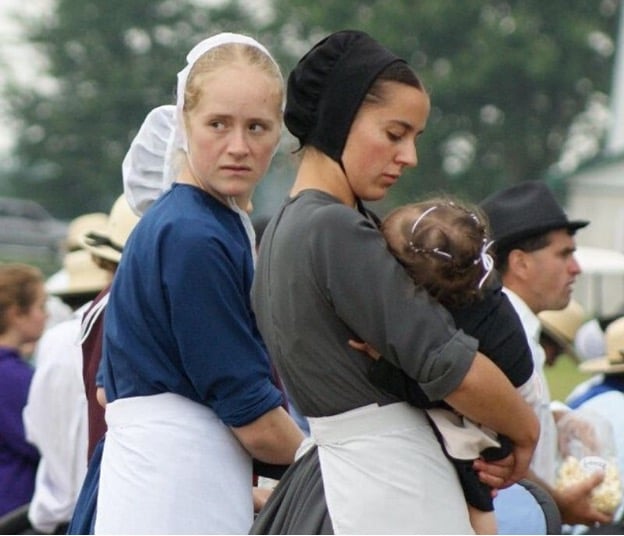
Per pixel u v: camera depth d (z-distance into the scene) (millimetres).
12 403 21641
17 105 186500
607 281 85875
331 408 12953
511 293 18484
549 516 16156
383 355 12719
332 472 13008
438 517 12867
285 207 13203
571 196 125750
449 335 12555
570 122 162625
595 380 22422
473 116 160500
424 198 14055
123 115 184125
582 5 162375
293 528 13156
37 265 136500
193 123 14070
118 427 14266
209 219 14031
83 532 14891
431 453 12953
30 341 22344
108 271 19922
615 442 19406
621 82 132625
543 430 17594
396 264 12680
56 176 184125
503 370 12781
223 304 13875
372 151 13031
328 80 13102
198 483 14094
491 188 159500
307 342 12867
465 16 160625
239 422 13961
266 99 14055
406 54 162750
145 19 187375
